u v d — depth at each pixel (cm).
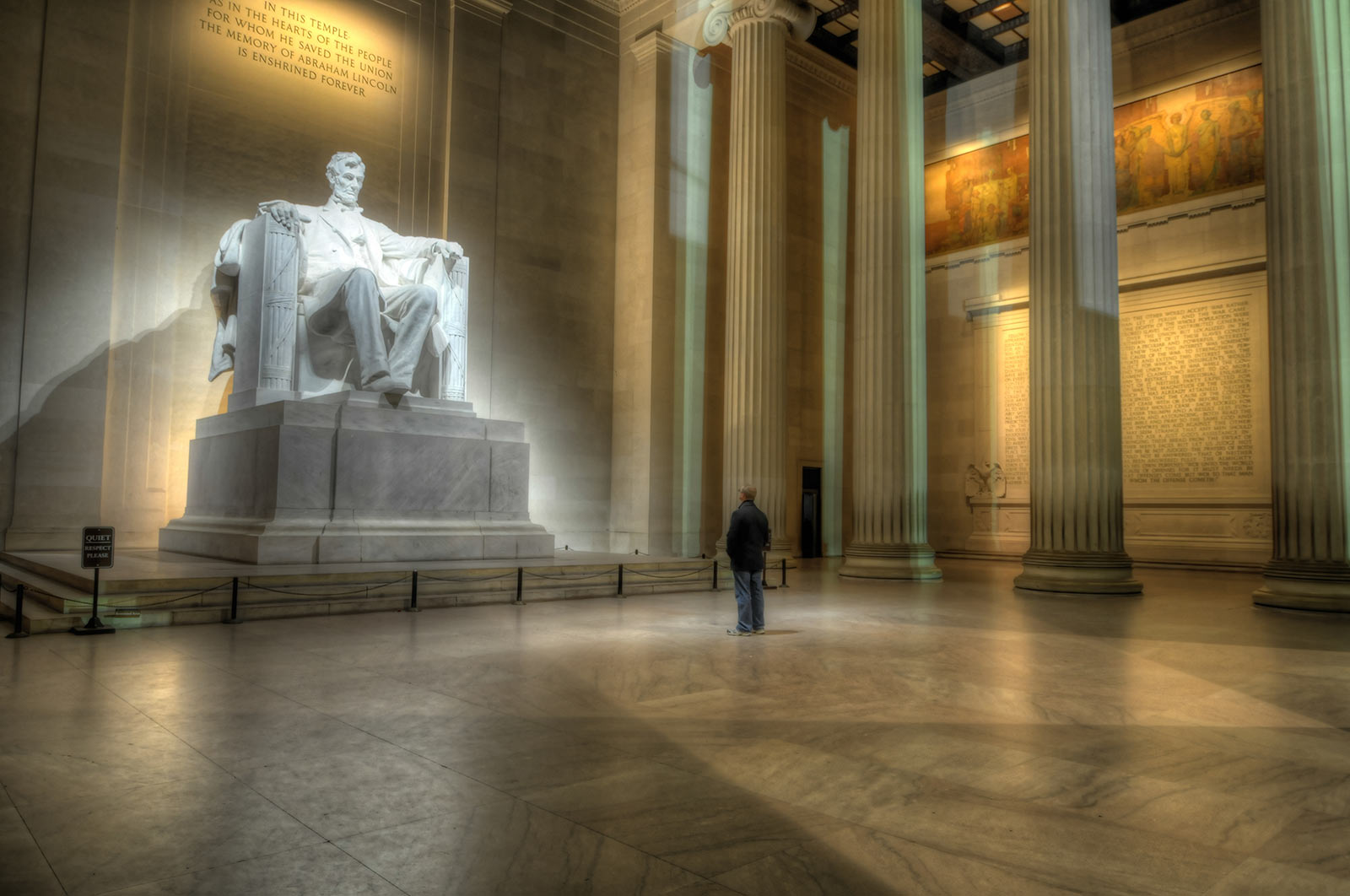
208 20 1638
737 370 1827
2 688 601
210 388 1598
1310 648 830
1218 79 1880
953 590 1402
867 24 1667
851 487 2419
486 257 1922
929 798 399
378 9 1848
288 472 1248
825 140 2423
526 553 1448
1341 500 1135
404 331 1406
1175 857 332
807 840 347
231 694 590
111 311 1492
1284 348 1195
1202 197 1883
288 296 1372
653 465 2025
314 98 1756
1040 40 1438
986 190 2298
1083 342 1368
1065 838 351
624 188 2139
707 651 787
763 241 1834
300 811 375
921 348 1617
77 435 1442
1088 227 1382
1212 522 1852
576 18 2117
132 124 1534
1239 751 481
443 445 1406
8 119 1420
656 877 312
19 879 303
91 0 1500
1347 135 1180
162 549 1481
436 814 373
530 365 1975
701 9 2019
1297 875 316
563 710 561
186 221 1591
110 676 642
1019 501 2183
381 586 1074
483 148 1938
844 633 915
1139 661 755
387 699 584
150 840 340
